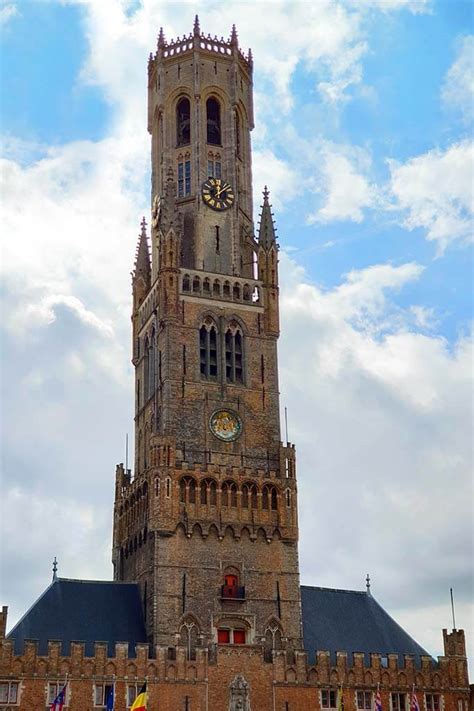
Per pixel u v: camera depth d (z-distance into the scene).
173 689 111.31
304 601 126.69
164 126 146.38
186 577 117.38
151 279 140.75
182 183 143.00
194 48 148.50
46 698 106.69
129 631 117.00
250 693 113.94
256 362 132.38
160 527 118.06
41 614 114.56
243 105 150.25
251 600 119.12
